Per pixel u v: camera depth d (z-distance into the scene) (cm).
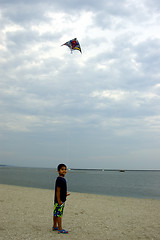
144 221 724
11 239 471
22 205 974
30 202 1075
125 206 1070
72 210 903
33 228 576
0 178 4475
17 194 1405
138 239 508
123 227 628
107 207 1017
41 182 3459
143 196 1894
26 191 1634
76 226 622
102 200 1273
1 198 1182
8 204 986
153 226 650
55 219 555
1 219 671
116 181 4725
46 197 1298
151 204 1178
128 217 788
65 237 497
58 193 537
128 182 4359
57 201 543
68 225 630
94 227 618
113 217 779
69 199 1272
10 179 4194
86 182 4147
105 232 564
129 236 532
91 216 786
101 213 854
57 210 542
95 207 1004
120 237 521
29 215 755
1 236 491
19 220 670
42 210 866
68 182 4091
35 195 1386
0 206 923
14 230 548
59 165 555
